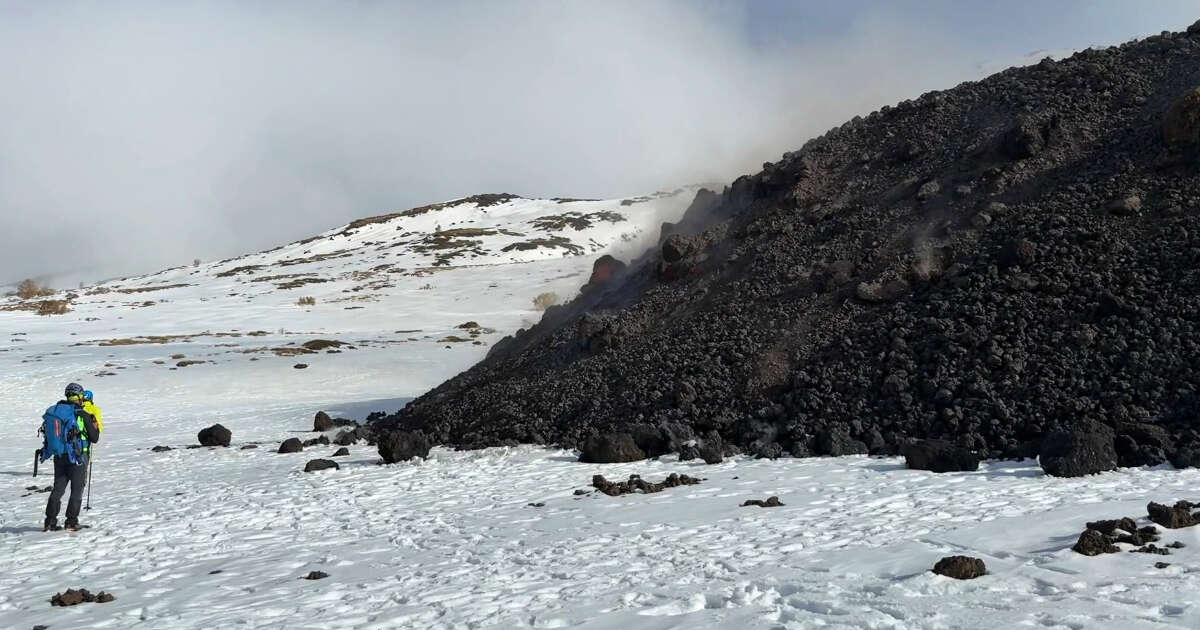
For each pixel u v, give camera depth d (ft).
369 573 28.84
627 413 64.64
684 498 40.40
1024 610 19.53
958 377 54.95
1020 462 45.37
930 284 65.51
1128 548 24.98
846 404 56.80
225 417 115.85
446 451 67.15
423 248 434.71
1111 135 73.77
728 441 58.18
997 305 59.67
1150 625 18.01
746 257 80.23
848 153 90.99
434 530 36.86
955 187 75.20
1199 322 51.83
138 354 174.81
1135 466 42.22
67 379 148.77
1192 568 22.52
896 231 73.00
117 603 26.55
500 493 46.26
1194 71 76.64
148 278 448.24
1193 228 59.16
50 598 27.89
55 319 263.49
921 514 32.96
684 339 71.20
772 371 62.59
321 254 469.98
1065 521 29.48
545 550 30.71
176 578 30.04
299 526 40.14
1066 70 86.02
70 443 41.65
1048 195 69.46
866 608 20.43
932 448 44.88
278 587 27.30
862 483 41.78
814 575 24.17
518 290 283.59
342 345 182.91
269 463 69.92
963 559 23.12
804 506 36.42
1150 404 47.96
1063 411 49.44
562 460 57.57
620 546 30.50
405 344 184.14
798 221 81.97
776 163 94.89
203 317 262.06
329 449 78.38
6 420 117.91
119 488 59.26
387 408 115.96
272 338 205.67
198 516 44.37
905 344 59.47
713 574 25.18
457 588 25.53
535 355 83.76
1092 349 53.31
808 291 70.49
